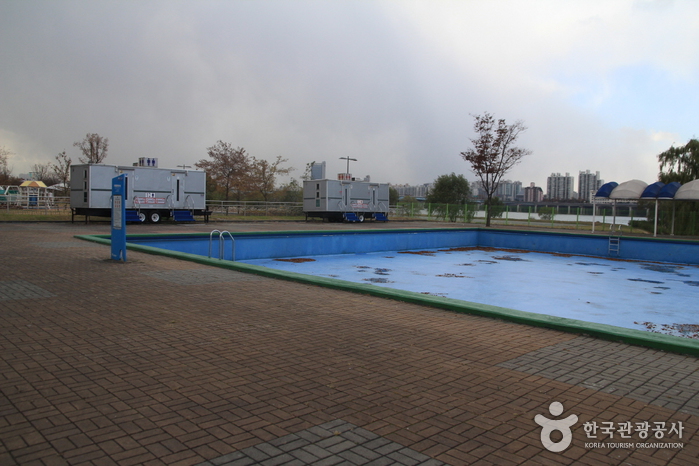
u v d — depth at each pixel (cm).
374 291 787
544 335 582
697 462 297
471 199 6397
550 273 1584
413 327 603
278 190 4956
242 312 648
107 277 872
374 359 473
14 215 2903
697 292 1267
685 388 420
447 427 333
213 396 370
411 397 382
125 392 371
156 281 850
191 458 280
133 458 277
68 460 272
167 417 331
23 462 268
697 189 2444
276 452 291
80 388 375
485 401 379
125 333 530
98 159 4131
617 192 2695
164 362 442
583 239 2208
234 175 4553
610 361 490
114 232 1079
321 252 1953
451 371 446
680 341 533
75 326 550
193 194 2809
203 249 1623
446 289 1245
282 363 452
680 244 1938
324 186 3569
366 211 3809
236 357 464
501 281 1395
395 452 296
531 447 308
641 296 1201
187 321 590
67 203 3397
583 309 1041
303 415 343
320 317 637
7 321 561
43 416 325
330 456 288
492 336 572
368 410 355
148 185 2636
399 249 2231
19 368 413
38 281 811
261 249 1770
